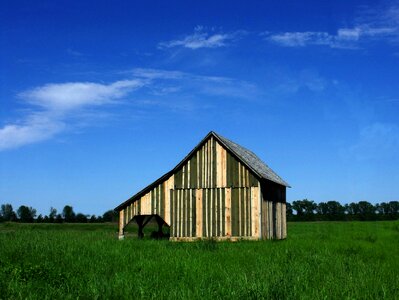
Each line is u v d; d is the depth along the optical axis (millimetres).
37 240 25469
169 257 18734
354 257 20156
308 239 32875
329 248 24141
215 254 20500
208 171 37031
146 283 12602
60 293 11500
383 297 11492
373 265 17203
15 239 26453
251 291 11211
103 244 23906
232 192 36250
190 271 14992
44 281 13055
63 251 19625
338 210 155375
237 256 19734
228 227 35938
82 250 20531
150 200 38000
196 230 36688
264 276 13594
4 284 12383
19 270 13852
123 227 38125
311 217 145500
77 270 15398
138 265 16375
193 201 37125
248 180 36000
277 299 11062
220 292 11578
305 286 12492
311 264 17344
